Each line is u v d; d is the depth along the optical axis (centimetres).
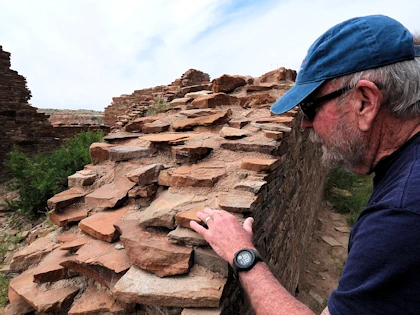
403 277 67
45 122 991
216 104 393
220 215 138
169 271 149
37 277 182
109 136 340
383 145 90
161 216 178
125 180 254
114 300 165
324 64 95
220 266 148
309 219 604
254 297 102
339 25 96
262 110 377
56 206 228
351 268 76
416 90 81
